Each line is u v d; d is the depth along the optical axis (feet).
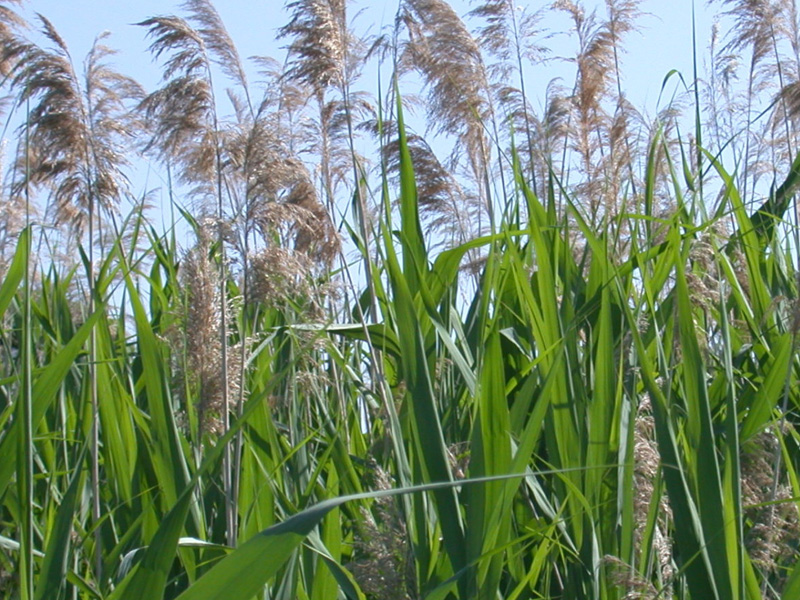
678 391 5.92
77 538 5.63
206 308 5.76
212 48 6.76
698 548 4.91
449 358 6.43
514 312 6.36
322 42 6.78
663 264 5.86
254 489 5.95
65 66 6.75
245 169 6.23
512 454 5.25
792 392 6.06
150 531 5.76
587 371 5.86
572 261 6.17
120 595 4.41
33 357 6.67
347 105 6.84
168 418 5.64
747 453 5.51
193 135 6.52
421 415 5.05
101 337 6.40
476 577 4.83
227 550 5.57
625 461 5.32
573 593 5.29
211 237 6.08
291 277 6.14
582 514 5.19
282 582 5.38
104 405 5.96
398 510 5.00
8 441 4.73
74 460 6.37
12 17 6.70
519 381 6.00
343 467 5.91
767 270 6.87
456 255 6.11
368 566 4.91
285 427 6.61
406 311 5.13
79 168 6.80
